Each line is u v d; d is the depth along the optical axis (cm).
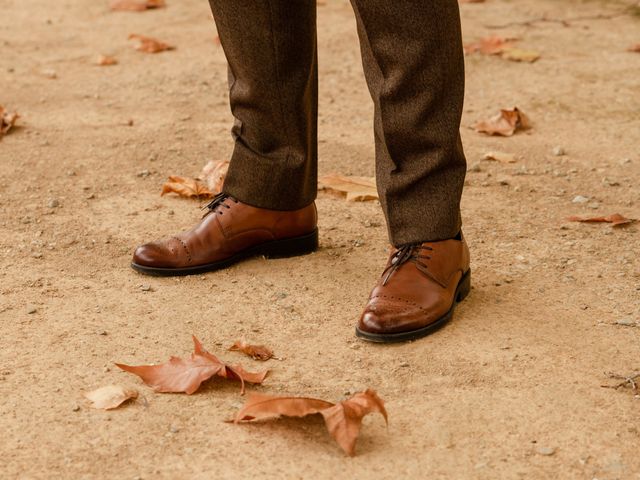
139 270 256
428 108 212
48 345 217
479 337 219
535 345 214
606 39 526
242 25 232
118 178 338
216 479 167
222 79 468
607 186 327
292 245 266
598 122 397
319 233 286
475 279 251
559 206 308
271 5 229
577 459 172
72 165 352
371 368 206
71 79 472
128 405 192
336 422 173
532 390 195
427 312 219
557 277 252
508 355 210
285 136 248
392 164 221
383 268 260
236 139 255
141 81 467
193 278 255
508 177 338
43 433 182
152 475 169
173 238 258
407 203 223
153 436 181
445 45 207
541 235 283
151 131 392
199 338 221
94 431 183
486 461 171
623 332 220
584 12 591
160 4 638
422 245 224
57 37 560
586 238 280
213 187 325
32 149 369
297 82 241
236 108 250
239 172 255
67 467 171
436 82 209
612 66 473
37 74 481
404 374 203
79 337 221
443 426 183
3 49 532
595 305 234
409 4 202
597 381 198
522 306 235
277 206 259
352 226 292
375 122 221
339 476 168
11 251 275
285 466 171
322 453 175
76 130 394
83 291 247
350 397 194
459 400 192
